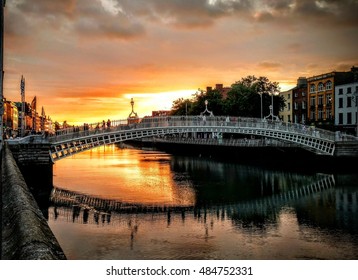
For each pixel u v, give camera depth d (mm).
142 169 56281
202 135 105562
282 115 91938
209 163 65188
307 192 35500
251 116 76062
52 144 38469
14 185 11492
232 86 80000
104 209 27844
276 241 19953
